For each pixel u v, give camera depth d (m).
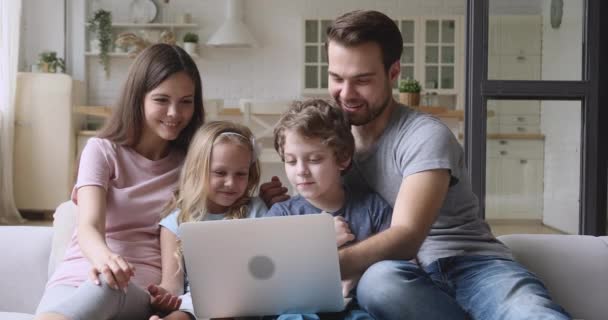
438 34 6.43
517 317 1.28
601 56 2.86
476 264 1.47
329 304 1.31
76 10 6.44
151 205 1.70
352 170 1.63
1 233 1.84
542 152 2.93
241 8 6.46
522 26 2.88
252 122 5.30
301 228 1.25
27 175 5.32
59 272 1.62
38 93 5.30
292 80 6.67
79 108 5.53
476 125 2.91
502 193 2.93
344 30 1.49
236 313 1.33
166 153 1.82
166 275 1.60
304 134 1.44
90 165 1.66
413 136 1.48
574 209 2.94
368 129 1.61
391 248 1.31
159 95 1.67
